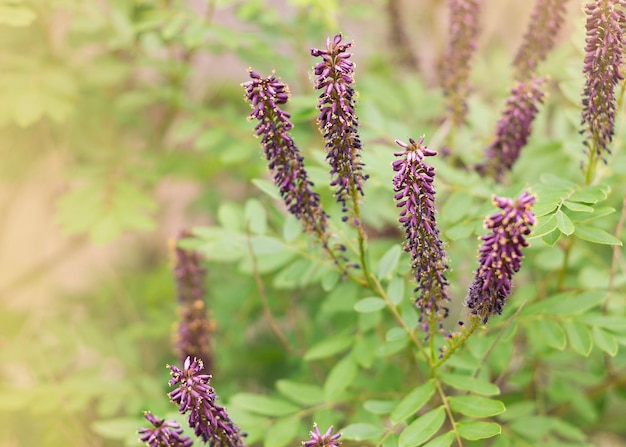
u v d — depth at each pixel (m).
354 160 0.83
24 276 1.26
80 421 1.07
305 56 1.14
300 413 0.92
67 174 1.12
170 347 1.23
